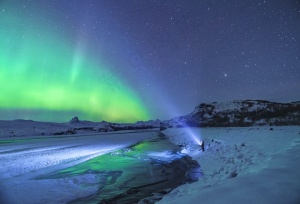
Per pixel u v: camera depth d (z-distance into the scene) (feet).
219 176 28.02
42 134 495.41
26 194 33.14
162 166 54.19
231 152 50.01
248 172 22.47
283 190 14.92
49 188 36.24
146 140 168.14
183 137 141.69
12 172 51.85
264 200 13.87
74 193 33.30
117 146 121.80
